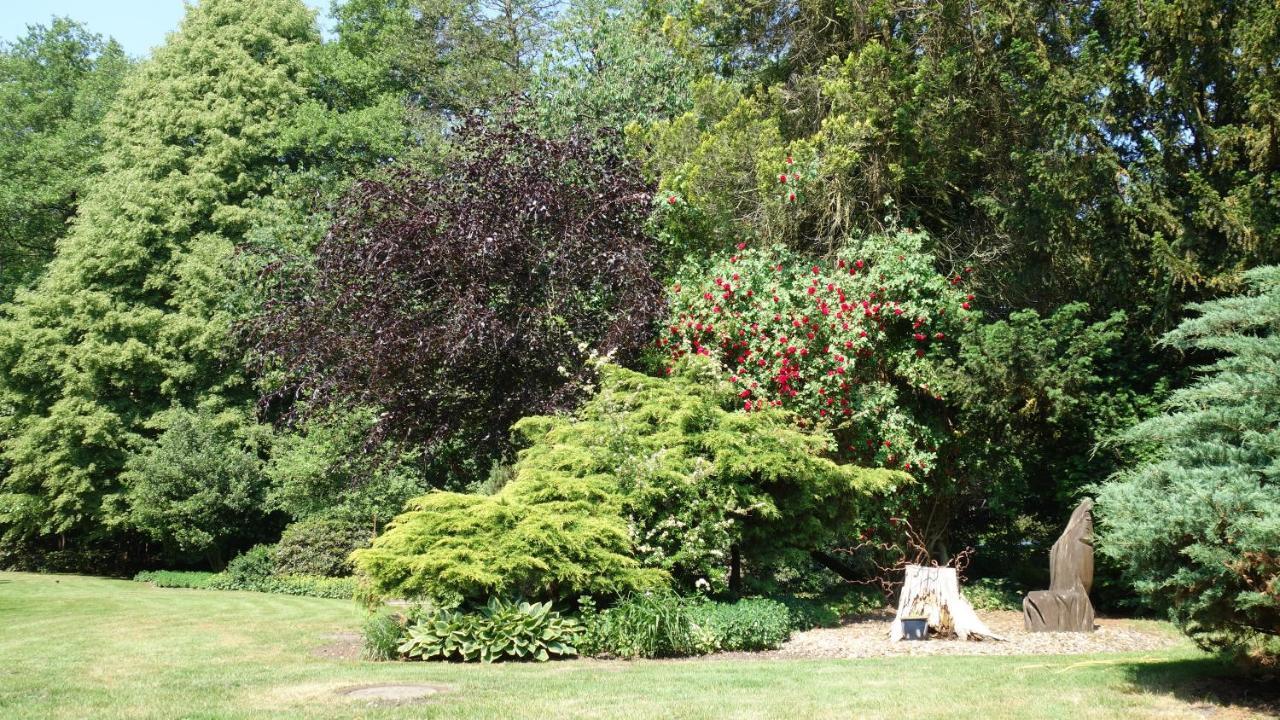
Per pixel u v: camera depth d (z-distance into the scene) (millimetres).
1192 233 12266
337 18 28531
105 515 22453
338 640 10297
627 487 10008
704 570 10719
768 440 10508
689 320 12625
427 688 6602
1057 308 14430
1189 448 6309
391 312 12375
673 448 10297
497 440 13258
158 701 6238
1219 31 12133
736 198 14625
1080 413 12727
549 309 12305
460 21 26359
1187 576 5695
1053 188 12891
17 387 23656
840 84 14336
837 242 14922
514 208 12500
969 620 9984
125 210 22969
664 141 15008
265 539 21625
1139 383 13164
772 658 8625
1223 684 6391
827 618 11289
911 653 8938
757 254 13609
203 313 22125
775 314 12445
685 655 8727
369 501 18188
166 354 22359
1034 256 14211
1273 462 5777
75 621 12477
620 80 17750
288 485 18312
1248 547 5340
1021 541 16516
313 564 18438
